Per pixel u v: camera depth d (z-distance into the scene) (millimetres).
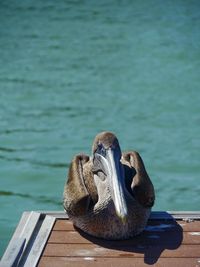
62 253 7488
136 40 23266
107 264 7250
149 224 8117
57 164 13773
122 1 28969
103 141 7625
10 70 20125
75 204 7625
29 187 12805
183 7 27734
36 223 8117
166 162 13812
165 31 24328
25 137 15219
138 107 16969
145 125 15805
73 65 20562
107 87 18516
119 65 20500
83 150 14484
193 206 12039
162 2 28594
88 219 7664
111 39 23469
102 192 7633
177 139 14984
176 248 7562
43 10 27656
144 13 26953
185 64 20422
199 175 13242
